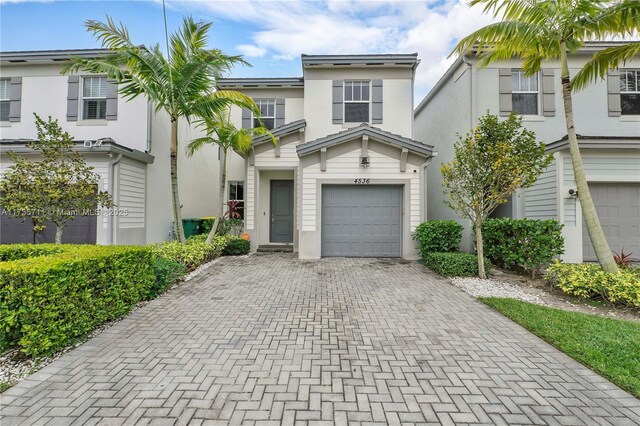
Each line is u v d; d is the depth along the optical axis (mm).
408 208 8703
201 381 2725
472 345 3455
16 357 3105
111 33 6758
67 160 6684
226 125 8742
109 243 8211
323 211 8953
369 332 3809
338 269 7383
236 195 11703
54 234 8562
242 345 3439
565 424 2229
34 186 5871
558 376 2834
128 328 3898
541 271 7012
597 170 7617
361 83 10773
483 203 6281
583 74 6500
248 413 2311
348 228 8969
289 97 11422
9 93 10055
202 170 13172
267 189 10781
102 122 9781
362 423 2217
